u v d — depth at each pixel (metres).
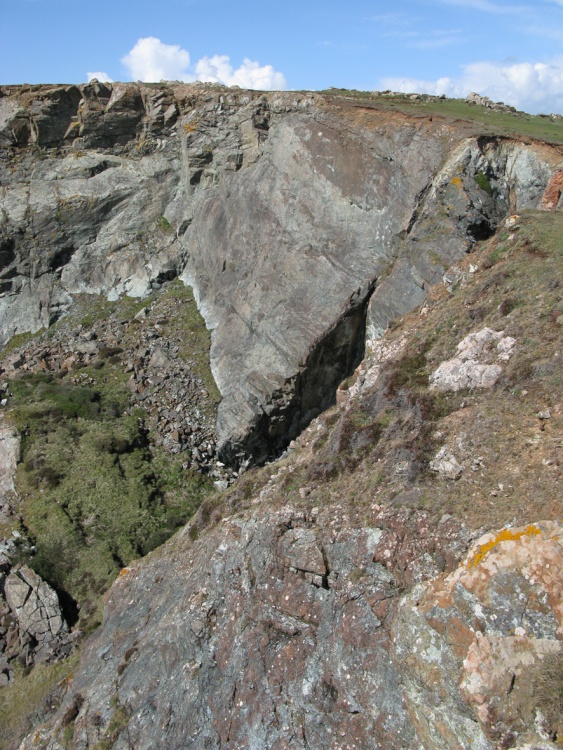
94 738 15.50
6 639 21.44
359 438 16.25
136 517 25.25
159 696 15.20
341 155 28.09
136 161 40.22
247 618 14.47
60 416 29.53
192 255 37.50
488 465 12.74
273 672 13.21
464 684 9.01
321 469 16.28
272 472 19.62
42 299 39.62
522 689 8.57
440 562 11.60
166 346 33.84
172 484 27.34
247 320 30.09
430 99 36.19
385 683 11.20
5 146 40.28
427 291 22.86
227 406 28.48
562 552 9.37
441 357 17.25
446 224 23.11
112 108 39.31
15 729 18.53
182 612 16.27
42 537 24.11
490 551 9.84
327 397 28.08
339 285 26.48
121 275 39.12
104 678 17.16
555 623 8.87
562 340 14.36
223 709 13.65
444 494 12.79
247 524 16.55
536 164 24.20
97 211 40.12
